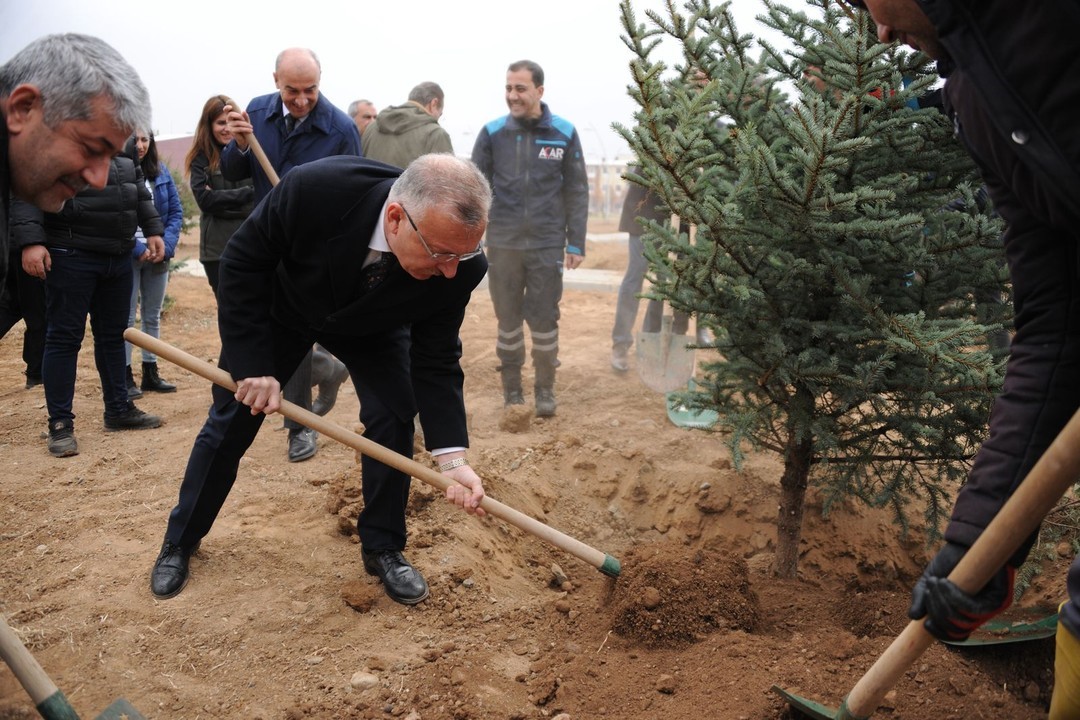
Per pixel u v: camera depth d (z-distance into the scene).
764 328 3.52
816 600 3.90
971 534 1.97
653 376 6.00
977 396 3.29
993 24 1.72
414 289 3.03
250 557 3.73
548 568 4.32
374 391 3.43
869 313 3.20
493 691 3.04
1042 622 3.20
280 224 2.98
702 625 3.36
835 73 3.27
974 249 3.26
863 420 3.62
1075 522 3.66
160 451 4.98
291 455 4.86
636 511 4.94
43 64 2.01
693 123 3.26
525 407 5.71
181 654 3.11
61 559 3.70
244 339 3.14
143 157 5.68
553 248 5.84
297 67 4.66
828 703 2.81
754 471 4.91
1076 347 1.92
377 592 3.55
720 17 3.59
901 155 3.35
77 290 4.79
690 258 3.44
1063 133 1.68
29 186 2.14
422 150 5.94
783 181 3.07
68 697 2.87
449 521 4.12
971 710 2.81
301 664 3.10
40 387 6.11
